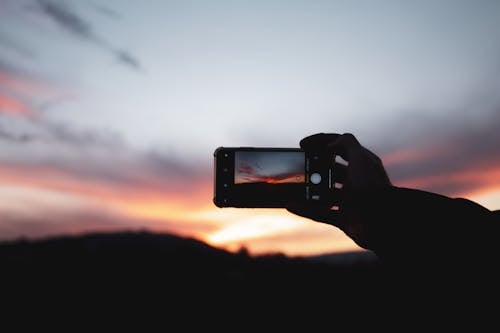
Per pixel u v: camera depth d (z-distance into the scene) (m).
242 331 5.59
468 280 0.58
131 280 7.96
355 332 4.50
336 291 6.02
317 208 1.10
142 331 5.85
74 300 6.98
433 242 0.62
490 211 0.65
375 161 0.86
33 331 5.89
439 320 0.59
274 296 6.71
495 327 0.55
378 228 0.69
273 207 2.03
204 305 6.77
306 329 5.33
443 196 0.69
